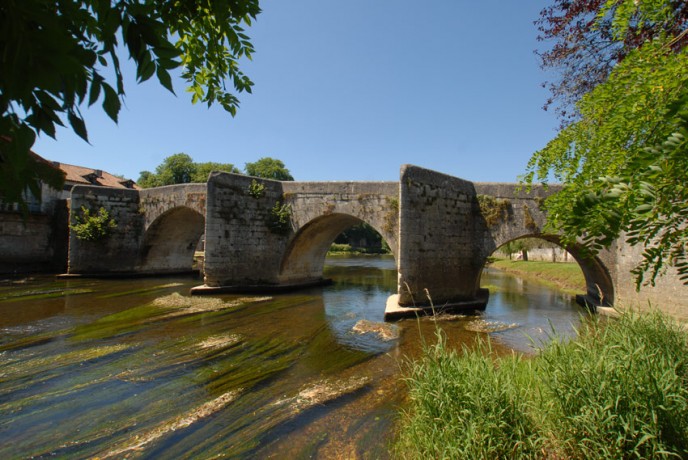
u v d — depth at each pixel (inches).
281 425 206.8
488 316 492.7
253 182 661.9
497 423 145.6
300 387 259.4
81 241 810.2
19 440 193.6
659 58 100.0
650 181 71.3
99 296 599.2
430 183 509.4
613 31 139.3
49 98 55.7
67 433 200.2
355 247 2893.7
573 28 253.8
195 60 140.5
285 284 705.0
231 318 467.5
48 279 788.0
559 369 150.6
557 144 140.4
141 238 861.2
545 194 517.3
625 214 72.9
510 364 204.2
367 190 597.3
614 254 481.1
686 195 69.5
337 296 653.9
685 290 370.6
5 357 315.3
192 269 991.0
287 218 669.9
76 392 249.6
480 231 553.3
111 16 68.8
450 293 528.4
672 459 124.3
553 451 143.9
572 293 729.6
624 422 127.7
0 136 57.5
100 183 1449.3
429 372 170.9
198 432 200.8
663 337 173.9
